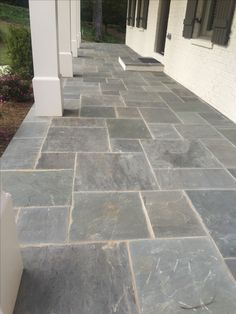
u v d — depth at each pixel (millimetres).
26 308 1344
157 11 8523
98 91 5270
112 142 3150
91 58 9555
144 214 2010
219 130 3699
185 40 6047
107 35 22234
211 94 4801
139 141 3219
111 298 1406
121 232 1831
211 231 1886
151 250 1703
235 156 2984
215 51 4633
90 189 2260
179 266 1602
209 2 5336
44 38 3439
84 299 1396
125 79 6516
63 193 2191
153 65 7707
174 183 2418
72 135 3268
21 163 2598
